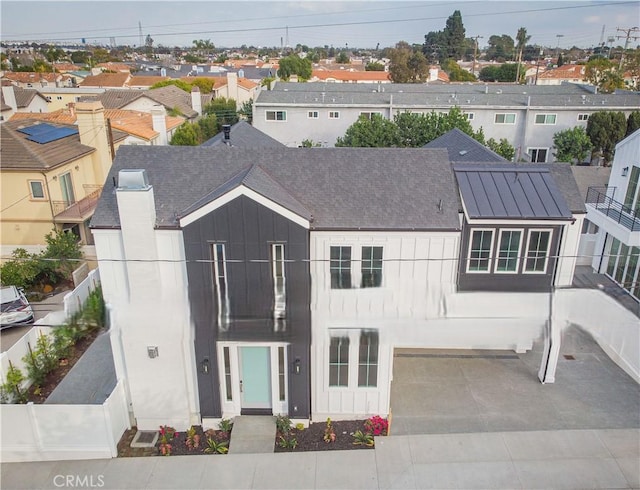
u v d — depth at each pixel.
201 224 11.73
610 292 17.34
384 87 52.31
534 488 11.28
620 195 21.16
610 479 11.48
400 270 13.01
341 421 13.52
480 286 13.91
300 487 11.43
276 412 13.52
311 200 13.09
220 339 12.62
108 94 53.88
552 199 13.81
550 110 41.88
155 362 12.72
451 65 116.25
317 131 44.62
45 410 12.05
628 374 15.32
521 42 108.88
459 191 14.02
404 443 12.66
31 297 21.78
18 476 11.88
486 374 15.34
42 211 24.88
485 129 43.06
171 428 13.07
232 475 11.80
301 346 12.66
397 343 13.34
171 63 146.00
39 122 30.08
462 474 11.70
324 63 147.12
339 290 13.02
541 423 13.27
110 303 12.82
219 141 19.50
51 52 149.50
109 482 11.66
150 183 13.31
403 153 14.38
